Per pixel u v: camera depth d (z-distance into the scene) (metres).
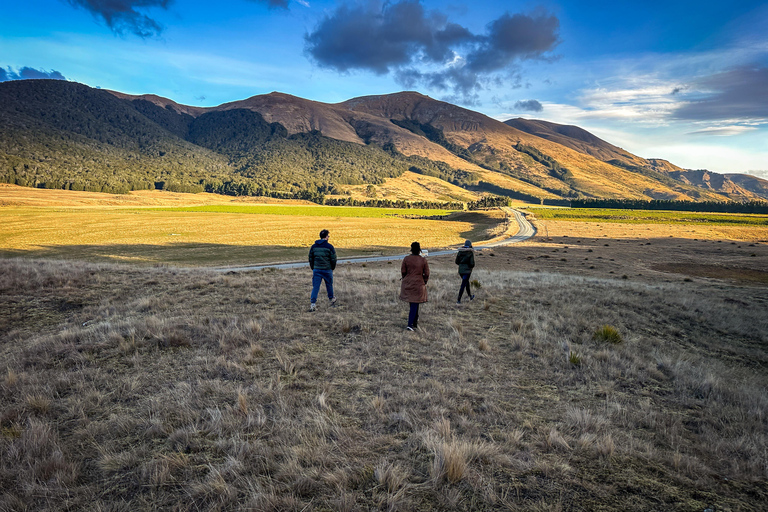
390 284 12.80
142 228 79.75
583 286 14.38
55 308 8.92
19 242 56.09
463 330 7.38
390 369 5.30
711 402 4.70
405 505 2.59
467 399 4.39
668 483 2.93
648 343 7.71
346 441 3.37
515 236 76.38
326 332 6.91
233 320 7.36
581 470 3.05
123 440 3.38
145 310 8.62
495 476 2.95
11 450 3.13
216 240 64.12
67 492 2.70
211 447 3.29
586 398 4.65
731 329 9.77
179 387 4.43
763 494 2.85
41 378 4.71
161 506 2.61
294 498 2.67
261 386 4.49
